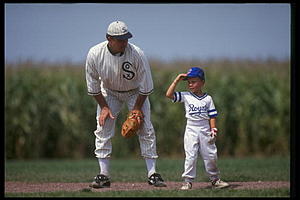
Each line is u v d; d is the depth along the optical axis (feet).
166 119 167.43
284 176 94.99
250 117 167.02
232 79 171.32
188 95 74.95
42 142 164.76
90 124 167.43
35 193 72.02
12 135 161.99
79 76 172.35
